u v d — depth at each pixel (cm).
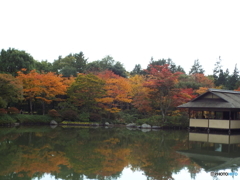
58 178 1038
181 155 1525
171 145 1900
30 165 1218
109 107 3903
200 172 1161
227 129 2875
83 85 3541
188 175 1113
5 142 1850
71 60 6153
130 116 3769
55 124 3538
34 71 3653
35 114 3875
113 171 1159
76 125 3556
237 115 3069
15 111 3347
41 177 1044
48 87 3556
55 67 5616
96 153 1536
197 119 2950
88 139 2134
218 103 2802
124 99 3644
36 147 1681
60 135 2352
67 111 3606
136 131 2933
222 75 5916
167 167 1240
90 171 1150
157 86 3189
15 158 1348
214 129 3064
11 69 3778
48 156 1419
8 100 3120
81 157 1418
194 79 4812
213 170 1191
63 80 4156
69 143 1888
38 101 3772
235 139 2353
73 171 1143
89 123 3612
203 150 1702
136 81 4197
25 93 3459
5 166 1189
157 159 1407
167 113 3616
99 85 3619
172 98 3203
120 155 1496
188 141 2141
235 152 1642
